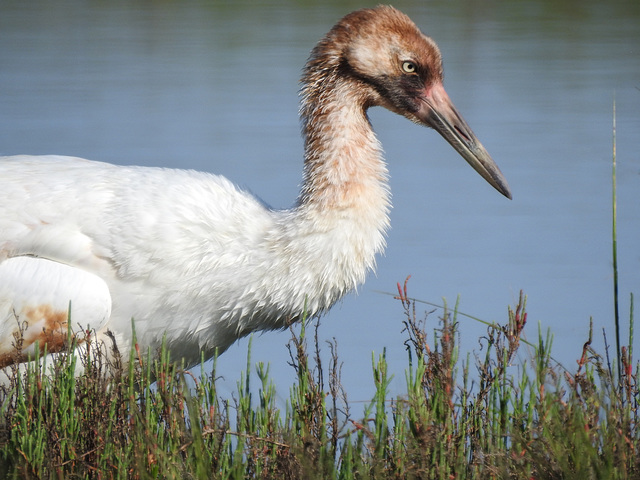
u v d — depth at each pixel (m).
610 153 21.48
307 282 10.32
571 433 8.15
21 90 26.64
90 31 35.62
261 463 8.62
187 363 10.87
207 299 10.28
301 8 39.41
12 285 10.03
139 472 8.03
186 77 28.45
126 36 34.78
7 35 34.84
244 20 37.31
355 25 10.84
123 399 8.89
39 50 32.19
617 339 10.05
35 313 9.96
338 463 8.96
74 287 9.98
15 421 8.73
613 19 37.59
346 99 10.70
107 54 31.66
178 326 10.33
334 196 10.38
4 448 8.48
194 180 10.51
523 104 25.62
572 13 38.84
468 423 8.84
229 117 24.27
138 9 40.25
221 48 32.41
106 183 10.34
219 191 10.50
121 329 10.27
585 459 7.86
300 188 10.66
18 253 10.16
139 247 10.05
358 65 10.77
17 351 9.55
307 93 10.81
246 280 10.28
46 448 8.43
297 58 30.69
